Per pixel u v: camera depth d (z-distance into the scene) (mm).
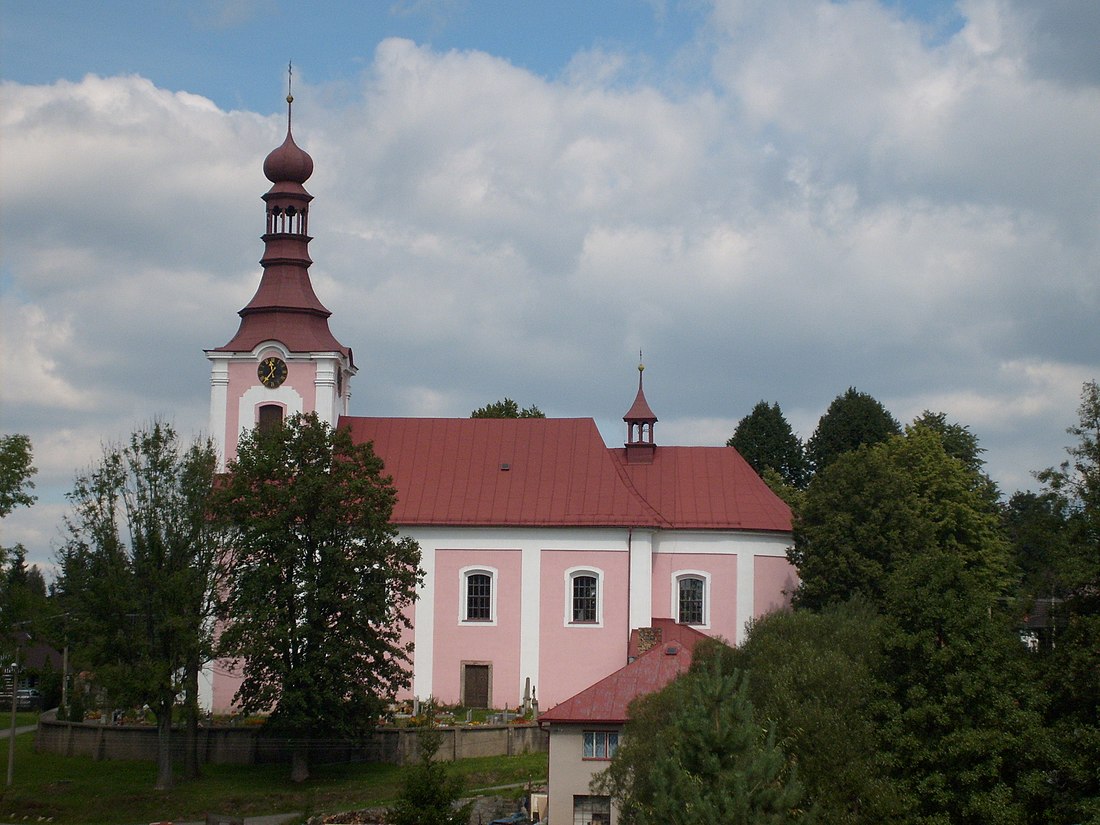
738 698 43844
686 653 62625
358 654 71812
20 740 88500
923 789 47156
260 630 70250
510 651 85188
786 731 47156
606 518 85500
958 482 100062
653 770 42656
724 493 89125
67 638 73188
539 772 69812
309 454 73688
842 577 77938
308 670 69000
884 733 48344
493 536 86188
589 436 90125
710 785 42125
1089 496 51062
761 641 55281
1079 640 48469
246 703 71000
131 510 74250
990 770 46531
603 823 57781
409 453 89875
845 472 81125
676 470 90875
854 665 50656
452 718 80375
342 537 72875
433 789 54188
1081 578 48094
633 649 80562
